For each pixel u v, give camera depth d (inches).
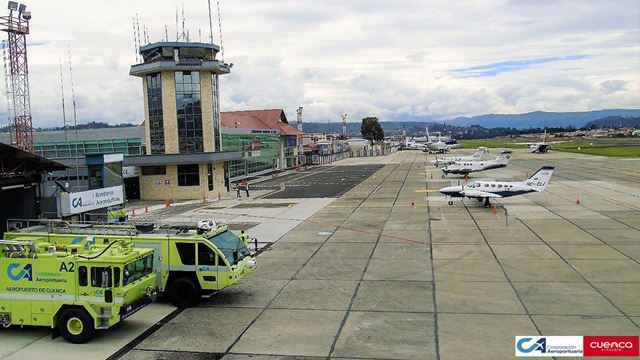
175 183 2257.6
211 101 2290.8
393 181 2812.5
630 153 4682.6
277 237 1272.1
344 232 1312.7
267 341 605.3
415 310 698.8
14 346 606.5
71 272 612.1
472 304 716.7
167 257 745.6
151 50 2260.1
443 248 1088.2
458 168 2886.3
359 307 719.1
